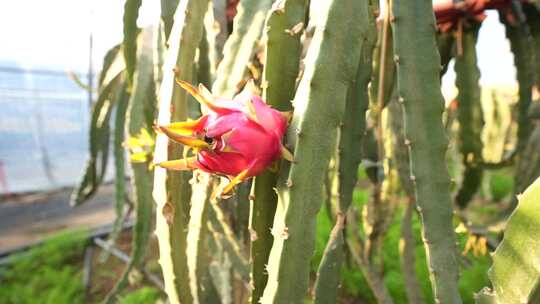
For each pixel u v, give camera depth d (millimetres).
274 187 816
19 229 5129
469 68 1548
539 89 1557
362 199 4133
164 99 875
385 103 1210
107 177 7855
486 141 3619
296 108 772
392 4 854
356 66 779
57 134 8820
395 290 2770
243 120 749
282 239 756
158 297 2926
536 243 719
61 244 3973
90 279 3525
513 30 1521
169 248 859
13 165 8109
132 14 1266
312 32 918
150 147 1180
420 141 848
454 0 1363
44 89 8398
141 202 1365
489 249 1771
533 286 720
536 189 720
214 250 1624
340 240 970
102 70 2031
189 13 891
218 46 1127
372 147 1484
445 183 849
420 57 848
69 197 6770
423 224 851
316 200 757
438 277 846
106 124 2160
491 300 759
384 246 3141
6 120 8047
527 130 1594
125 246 4207
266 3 969
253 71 950
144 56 1387
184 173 995
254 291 838
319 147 759
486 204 4801
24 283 3432
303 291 760
